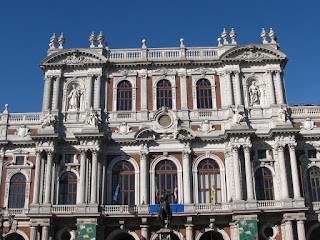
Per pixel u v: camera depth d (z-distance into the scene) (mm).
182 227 54125
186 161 56906
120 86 61344
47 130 57062
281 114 57750
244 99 60031
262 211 52938
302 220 52875
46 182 55219
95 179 55125
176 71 61594
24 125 59219
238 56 61344
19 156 58031
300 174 56969
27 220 54688
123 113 59594
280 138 56688
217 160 57438
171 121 58750
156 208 54344
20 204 56188
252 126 58562
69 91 60969
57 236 53781
